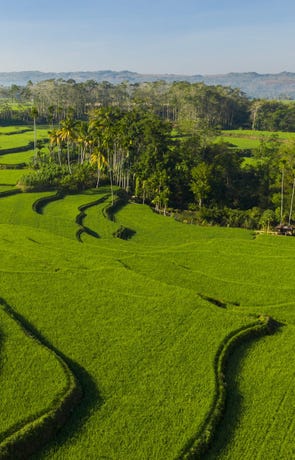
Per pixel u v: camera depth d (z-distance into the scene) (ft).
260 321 153.38
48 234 249.96
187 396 114.32
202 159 425.28
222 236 284.82
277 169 380.17
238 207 384.47
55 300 164.25
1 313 152.15
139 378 121.08
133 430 102.94
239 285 192.13
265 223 324.19
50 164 410.52
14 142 552.00
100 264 202.28
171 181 382.63
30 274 187.52
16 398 110.42
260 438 103.24
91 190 379.35
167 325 148.46
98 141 399.24
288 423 107.86
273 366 131.03
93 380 120.06
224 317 154.81
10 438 97.09
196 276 200.03
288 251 241.14
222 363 129.49
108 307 159.74
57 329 144.97
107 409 109.60
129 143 380.78
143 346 135.95
